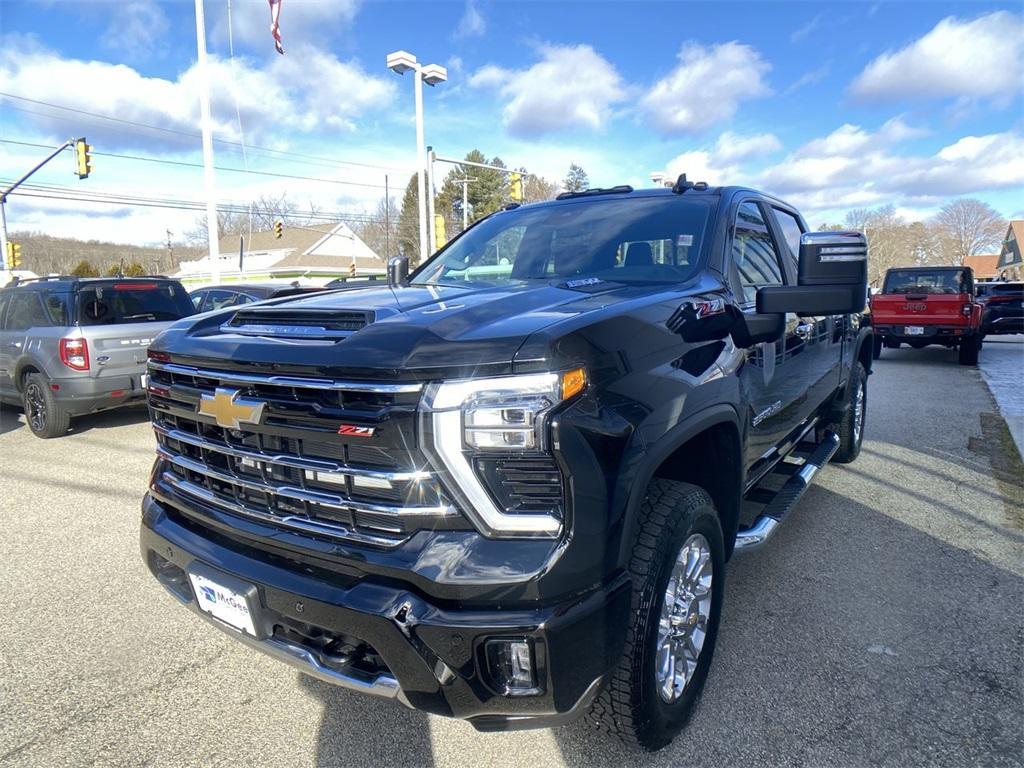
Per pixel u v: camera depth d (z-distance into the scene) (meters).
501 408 1.79
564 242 3.36
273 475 2.14
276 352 2.04
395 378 1.83
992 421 7.58
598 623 1.89
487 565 1.79
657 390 2.15
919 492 5.15
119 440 7.37
